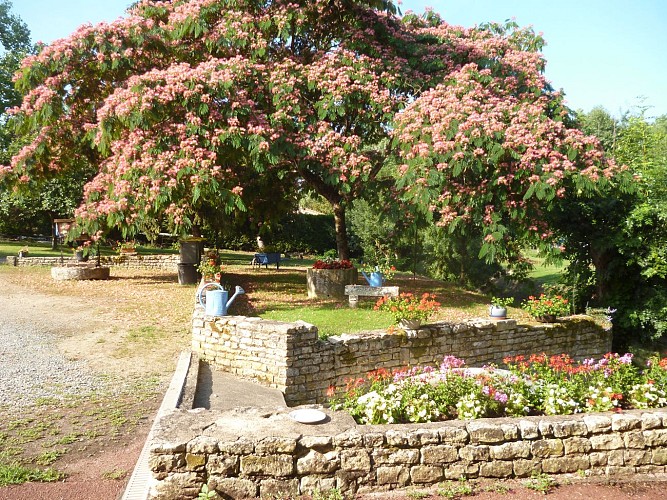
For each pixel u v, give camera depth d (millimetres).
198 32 13242
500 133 11648
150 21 13594
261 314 11812
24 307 13211
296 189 19344
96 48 13281
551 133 12242
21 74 13312
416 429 4188
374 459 4043
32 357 8812
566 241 15109
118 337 10312
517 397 5082
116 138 12680
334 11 14180
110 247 29156
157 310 13062
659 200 13430
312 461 3918
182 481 3768
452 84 13469
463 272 21984
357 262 24859
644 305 13812
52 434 5648
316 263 14797
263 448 3846
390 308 9695
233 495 3809
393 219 14062
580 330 12281
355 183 13961
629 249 13781
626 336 14555
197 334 8758
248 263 25438
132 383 7602
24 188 14461
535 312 12000
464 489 4105
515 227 13320
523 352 11211
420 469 4133
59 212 24953
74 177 23047
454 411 5027
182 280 17484
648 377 5852
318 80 13289
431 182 11703
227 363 8438
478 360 10445
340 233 16172
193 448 3775
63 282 17438
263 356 8094
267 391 7664
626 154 17344
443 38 15531
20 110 13305
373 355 9070
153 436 3863
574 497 4125
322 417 4309
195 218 19250
